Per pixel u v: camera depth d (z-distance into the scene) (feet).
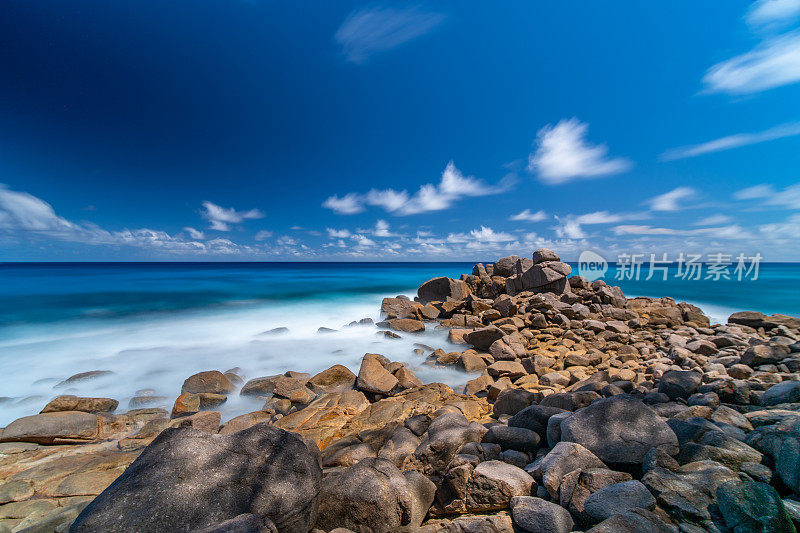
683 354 29.71
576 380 27.43
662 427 12.30
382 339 48.21
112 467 18.04
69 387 31.07
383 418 22.39
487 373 31.50
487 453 13.80
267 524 8.17
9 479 16.74
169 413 26.13
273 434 10.78
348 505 10.71
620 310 54.08
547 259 68.08
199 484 9.05
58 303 77.05
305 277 165.78
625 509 9.28
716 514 8.90
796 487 9.04
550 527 9.49
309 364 38.22
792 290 107.14
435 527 10.62
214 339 49.49
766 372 21.11
